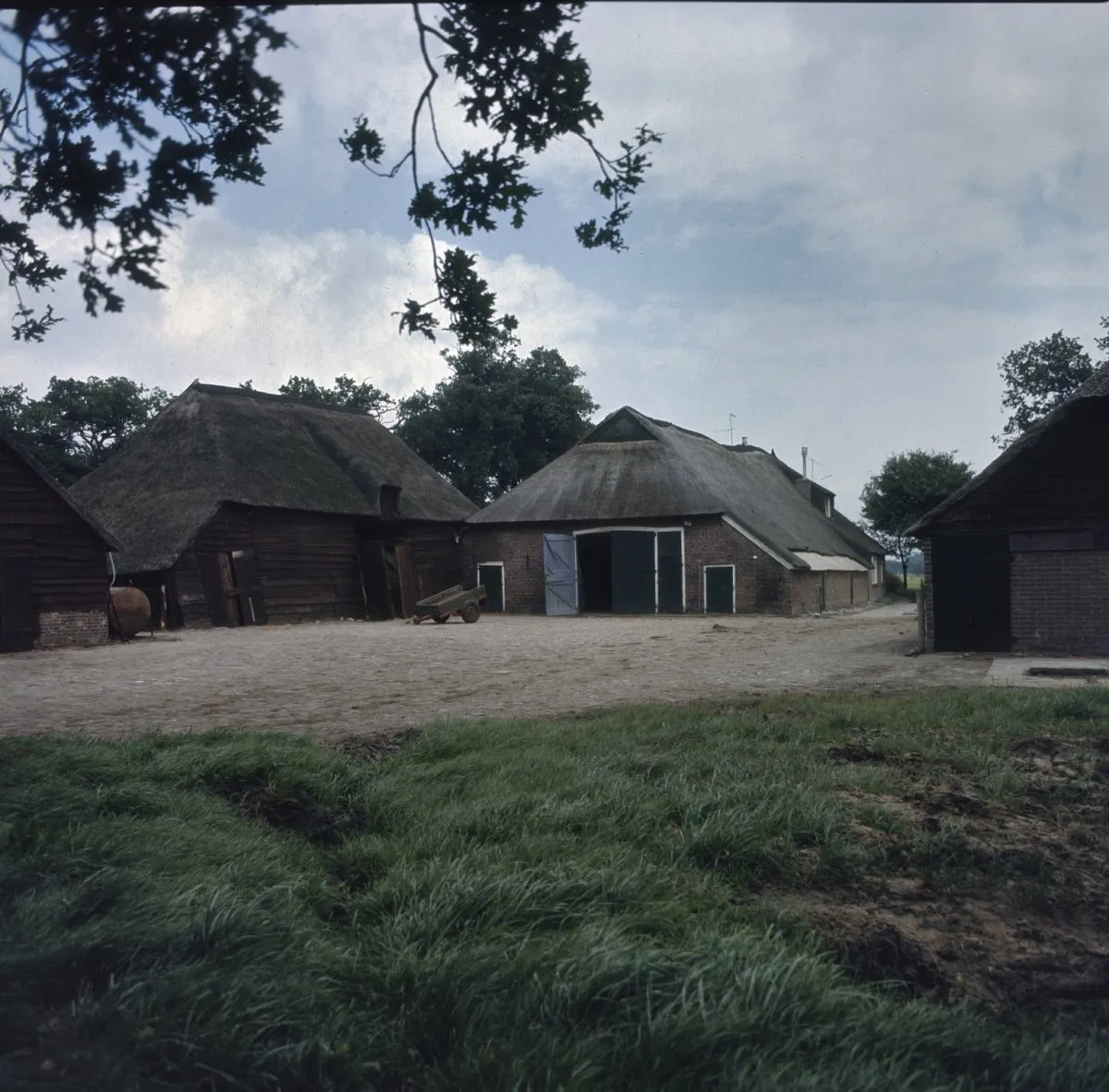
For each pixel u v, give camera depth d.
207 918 3.44
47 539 21.25
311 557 31.95
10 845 4.22
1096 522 15.86
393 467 38.22
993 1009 3.24
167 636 24.44
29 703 11.01
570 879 3.93
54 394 47.28
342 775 6.15
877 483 52.69
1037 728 7.56
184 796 5.40
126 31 3.37
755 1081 2.59
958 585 16.59
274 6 2.96
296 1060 2.70
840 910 4.03
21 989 3.00
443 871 4.04
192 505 28.59
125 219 3.94
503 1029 2.91
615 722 7.90
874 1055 2.78
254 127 3.97
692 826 4.77
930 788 5.82
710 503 33.81
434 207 4.14
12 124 3.81
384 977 3.22
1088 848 4.75
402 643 20.66
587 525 35.53
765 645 19.09
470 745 7.06
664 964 3.11
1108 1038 2.99
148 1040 2.72
